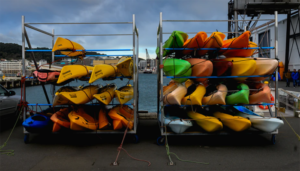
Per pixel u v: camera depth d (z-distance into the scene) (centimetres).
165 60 471
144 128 597
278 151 418
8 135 536
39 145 456
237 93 443
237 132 450
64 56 611
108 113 466
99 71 439
